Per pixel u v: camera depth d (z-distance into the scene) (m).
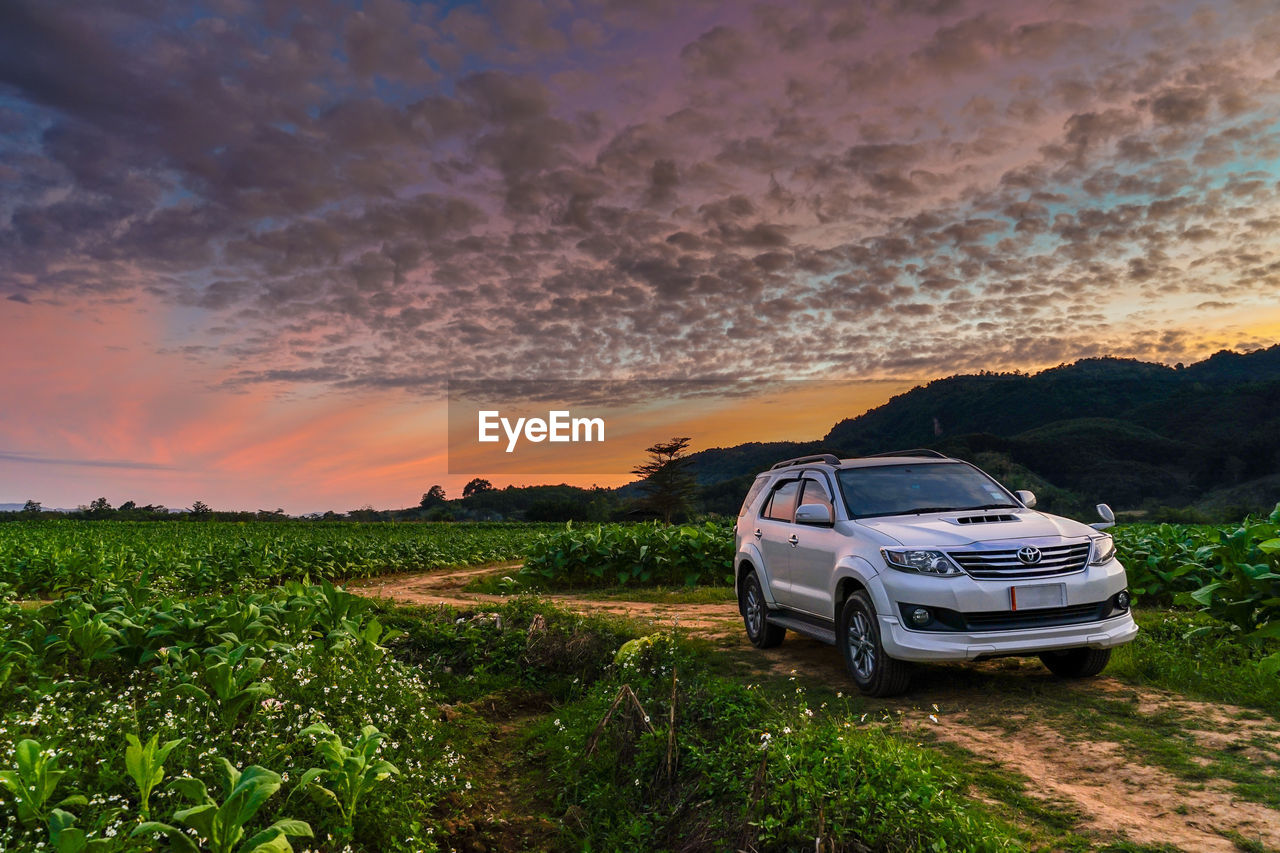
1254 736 5.25
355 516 102.38
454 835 4.84
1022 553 6.32
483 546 32.50
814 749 4.54
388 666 7.38
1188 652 7.50
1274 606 7.88
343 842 4.19
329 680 6.54
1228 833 3.86
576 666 8.70
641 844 4.68
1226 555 8.22
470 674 8.70
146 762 4.04
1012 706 6.14
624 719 5.98
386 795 4.74
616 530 19.44
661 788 5.22
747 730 5.19
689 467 96.75
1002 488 7.96
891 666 6.38
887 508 7.53
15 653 6.38
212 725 5.42
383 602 11.50
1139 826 3.99
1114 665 6.98
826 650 8.70
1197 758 4.90
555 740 6.37
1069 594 6.28
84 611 7.58
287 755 5.01
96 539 29.25
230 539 31.38
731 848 4.14
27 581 16.44
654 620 10.98
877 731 5.36
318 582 21.12
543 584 18.50
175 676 6.34
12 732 4.77
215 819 3.61
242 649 6.09
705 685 6.37
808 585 7.81
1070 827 4.02
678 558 17.84
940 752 5.20
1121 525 17.95
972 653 6.07
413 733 6.13
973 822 3.78
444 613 10.59
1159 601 12.25
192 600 9.17
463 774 5.78
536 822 5.19
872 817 3.84
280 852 3.47
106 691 6.19
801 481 8.70
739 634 9.97
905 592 6.29
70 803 4.00
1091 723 5.66
